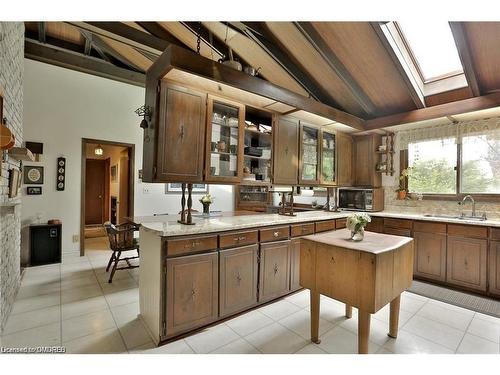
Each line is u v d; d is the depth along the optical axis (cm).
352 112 427
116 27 311
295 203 536
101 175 785
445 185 386
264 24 315
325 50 316
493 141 343
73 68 428
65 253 428
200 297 213
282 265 277
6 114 216
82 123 440
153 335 205
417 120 364
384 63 325
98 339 203
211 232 222
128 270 365
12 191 240
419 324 231
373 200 418
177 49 204
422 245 346
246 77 250
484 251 295
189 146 238
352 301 181
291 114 332
